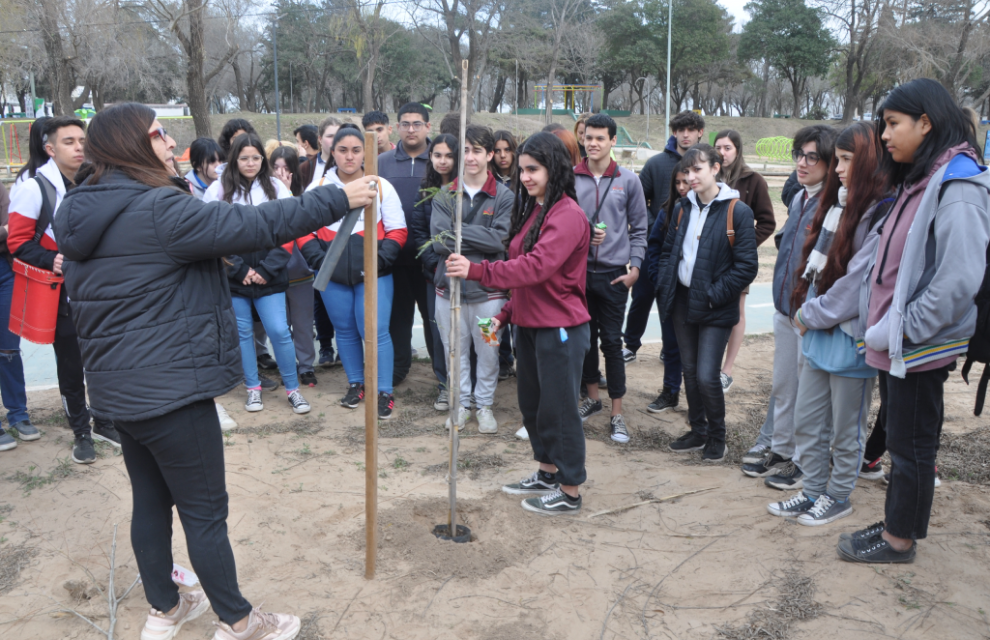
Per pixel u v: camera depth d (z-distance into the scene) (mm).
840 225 3264
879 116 2982
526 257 3195
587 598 2961
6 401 4492
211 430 2424
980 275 2639
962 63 35312
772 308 8484
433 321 5148
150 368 2262
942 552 3217
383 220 4969
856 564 3143
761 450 4320
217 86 51125
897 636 2678
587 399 5090
